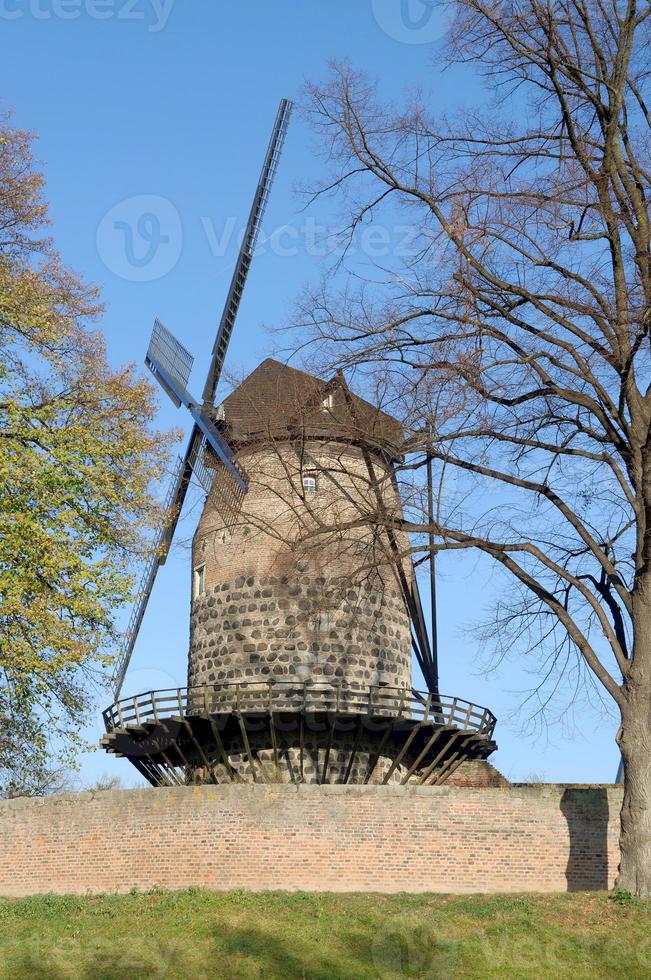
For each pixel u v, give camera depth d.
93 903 23.66
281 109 34.31
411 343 23.64
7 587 21.23
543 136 23.67
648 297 21.14
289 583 30.80
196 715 29.52
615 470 22.98
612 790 25.25
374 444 24.20
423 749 30.56
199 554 32.91
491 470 23.55
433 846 24.92
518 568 23.44
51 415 23.30
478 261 22.64
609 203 22.42
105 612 22.42
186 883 25.08
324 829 24.97
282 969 19.11
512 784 32.22
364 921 21.45
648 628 22.27
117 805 26.19
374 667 30.92
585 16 23.11
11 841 26.81
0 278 24.33
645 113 23.73
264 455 31.20
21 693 21.92
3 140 25.52
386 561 23.58
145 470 24.38
